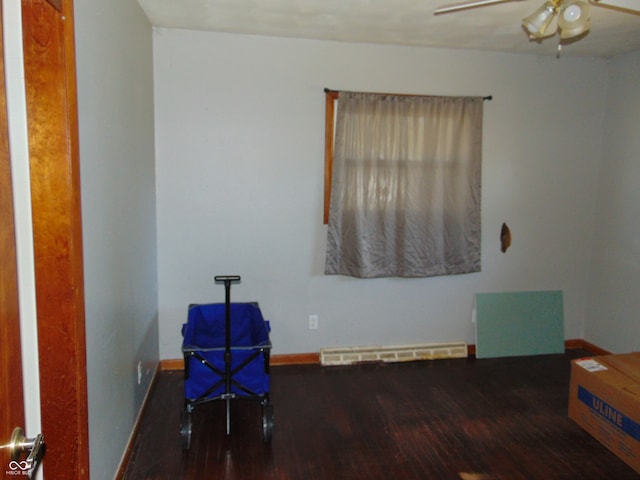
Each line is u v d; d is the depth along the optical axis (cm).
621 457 242
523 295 389
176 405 294
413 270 354
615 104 371
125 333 232
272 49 327
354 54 337
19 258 92
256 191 339
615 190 372
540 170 380
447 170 352
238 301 348
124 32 229
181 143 325
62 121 152
